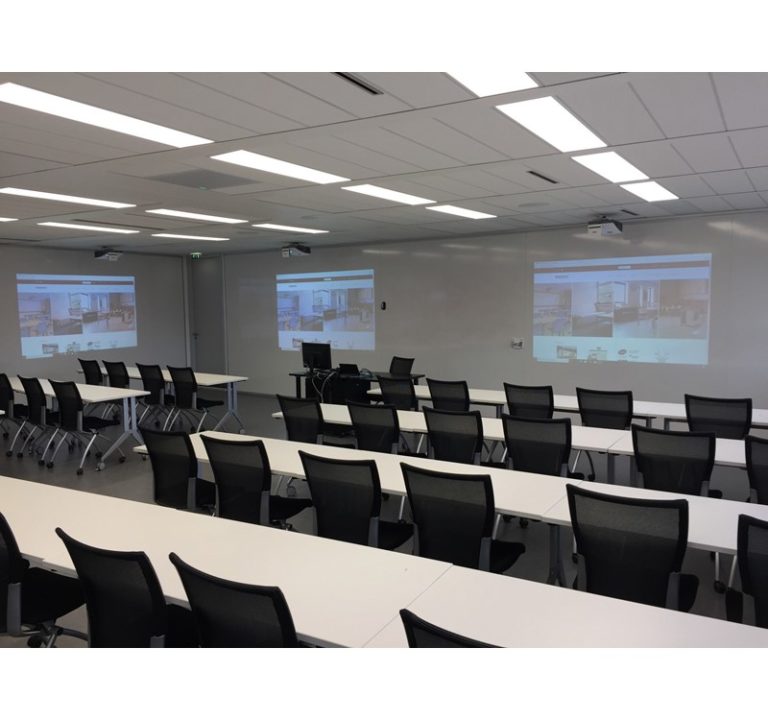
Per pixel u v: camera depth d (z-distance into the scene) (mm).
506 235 8414
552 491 2922
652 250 7312
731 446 3768
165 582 2010
